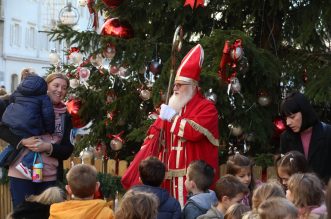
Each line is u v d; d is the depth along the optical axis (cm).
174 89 1094
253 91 1353
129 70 1384
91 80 1506
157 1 1309
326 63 1333
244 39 1214
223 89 1271
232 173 966
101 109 1498
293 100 996
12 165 1077
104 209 818
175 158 1081
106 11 1437
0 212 1397
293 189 736
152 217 694
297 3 1364
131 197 700
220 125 1348
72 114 1485
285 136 1028
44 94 1082
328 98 1230
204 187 909
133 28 1388
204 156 1072
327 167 1002
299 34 1347
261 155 1309
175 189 1077
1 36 5378
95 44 1363
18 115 1067
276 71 1270
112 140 1471
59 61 1524
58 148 1090
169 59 1287
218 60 1220
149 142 1095
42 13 5753
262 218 638
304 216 727
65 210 803
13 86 5612
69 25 1419
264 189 742
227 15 1421
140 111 1498
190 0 1225
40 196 855
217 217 799
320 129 1002
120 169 1384
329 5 1301
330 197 504
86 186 819
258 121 1320
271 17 1402
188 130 1047
